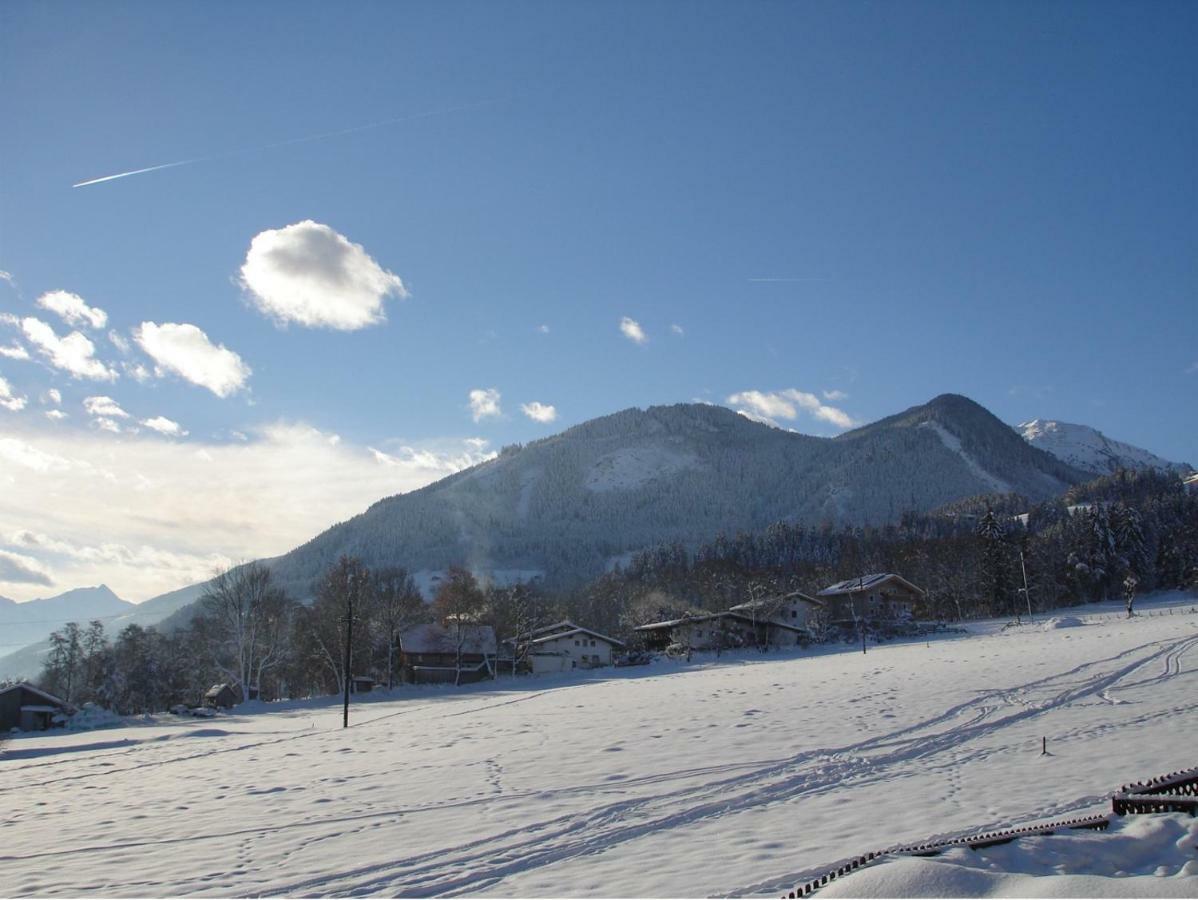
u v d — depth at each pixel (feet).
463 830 50.49
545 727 112.78
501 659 347.97
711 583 500.74
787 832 45.65
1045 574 392.68
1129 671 120.78
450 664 335.26
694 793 57.62
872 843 41.93
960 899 25.12
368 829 52.70
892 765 64.90
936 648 245.04
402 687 305.53
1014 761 63.41
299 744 124.36
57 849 52.90
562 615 456.45
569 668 347.15
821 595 395.14
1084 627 267.39
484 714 151.33
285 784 77.00
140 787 85.10
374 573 435.94
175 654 339.57
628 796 57.93
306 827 54.65
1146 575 399.03
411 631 347.56
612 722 111.14
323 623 312.09
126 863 47.88
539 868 41.47
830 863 38.75
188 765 105.60
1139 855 30.60
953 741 74.54
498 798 60.44
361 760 92.73
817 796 54.95
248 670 294.25
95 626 338.13
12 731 239.71
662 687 183.42
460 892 38.34
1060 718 83.51
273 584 331.16
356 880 41.01
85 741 177.06
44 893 42.19
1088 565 397.60
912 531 637.30
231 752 120.47
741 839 44.68
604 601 522.06
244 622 294.25
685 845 44.11
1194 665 121.08
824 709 105.29
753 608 351.05
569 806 55.72
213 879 42.93
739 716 104.83
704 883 37.06
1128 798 36.60
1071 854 30.40
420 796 63.77
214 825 57.77
